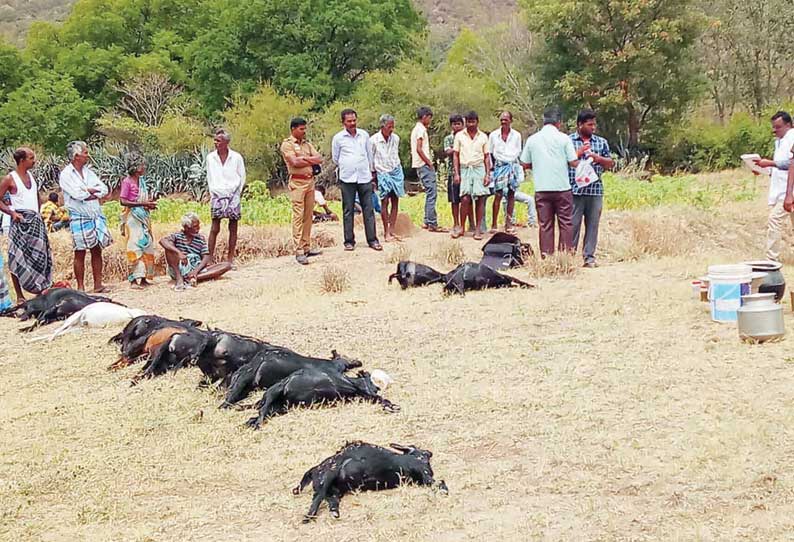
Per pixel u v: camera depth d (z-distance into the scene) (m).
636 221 16.03
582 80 40.62
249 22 49.06
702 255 13.32
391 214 15.45
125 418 6.77
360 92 42.41
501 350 8.02
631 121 41.34
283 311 10.33
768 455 5.34
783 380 6.70
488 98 42.50
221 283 12.70
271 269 13.62
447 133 41.00
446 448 5.84
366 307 10.28
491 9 117.00
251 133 41.19
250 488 5.42
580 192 12.07
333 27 48.78
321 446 5.98
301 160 13.66
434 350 8.17
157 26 58.19
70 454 6.12
